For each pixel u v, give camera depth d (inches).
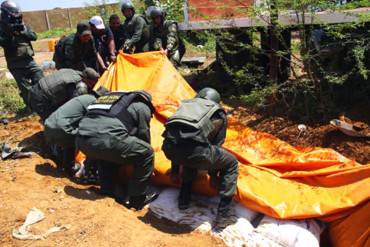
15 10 253.1
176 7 303.0
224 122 161.5
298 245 150.2
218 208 158.6
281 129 240.7
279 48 277.0
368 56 260.8
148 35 284.2
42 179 181.8
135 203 172.2
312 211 157.2
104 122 161.2
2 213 150.0
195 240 151.4
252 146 197.8
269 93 244.7
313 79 241.9
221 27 263.7
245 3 255.8
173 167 165.3
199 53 514.9
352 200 154.0
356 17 219.8
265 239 153.8
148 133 169.5
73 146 187.5
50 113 209.6
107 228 145.5
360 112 249.0
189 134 150.5
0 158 206.2
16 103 306.7
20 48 260.7
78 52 255.1
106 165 175.2
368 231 150.7
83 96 188.5
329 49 259.8
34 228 143.3
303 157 183.0
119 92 173.2
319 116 248.1
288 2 218.4
